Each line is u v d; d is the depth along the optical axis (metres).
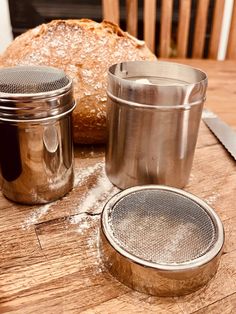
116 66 0.19
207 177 0.20
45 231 0.16
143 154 0.18
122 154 0.18
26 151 0.16
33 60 0.21
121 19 0.62
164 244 0.13
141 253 0.13
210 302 0.12
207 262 0.12
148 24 0.45
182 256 0.13
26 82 0.15
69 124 0.17
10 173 0.16
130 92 0.16
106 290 0.13
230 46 0.48
